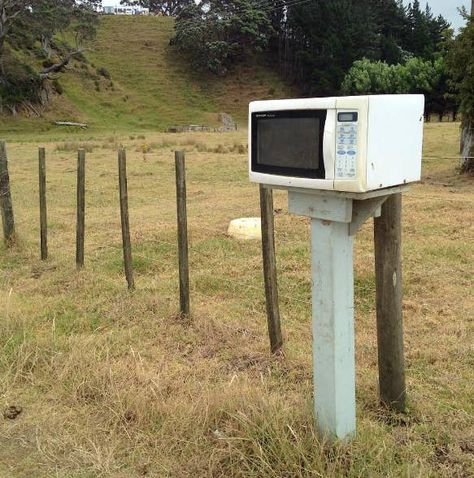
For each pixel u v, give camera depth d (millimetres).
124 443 3324
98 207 12062
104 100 66688
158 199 12820
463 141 14984
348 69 75188
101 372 4027
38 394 3928
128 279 6211
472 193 12211
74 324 5316
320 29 78125
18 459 3256
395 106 2664
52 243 8641
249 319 5422
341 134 2566
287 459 2887
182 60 81688
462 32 14031
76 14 62500
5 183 8258
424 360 4371
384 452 2982
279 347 4562
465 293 5977
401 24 88188
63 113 58438
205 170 17703
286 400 3502
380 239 3355
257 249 7879
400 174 2771
